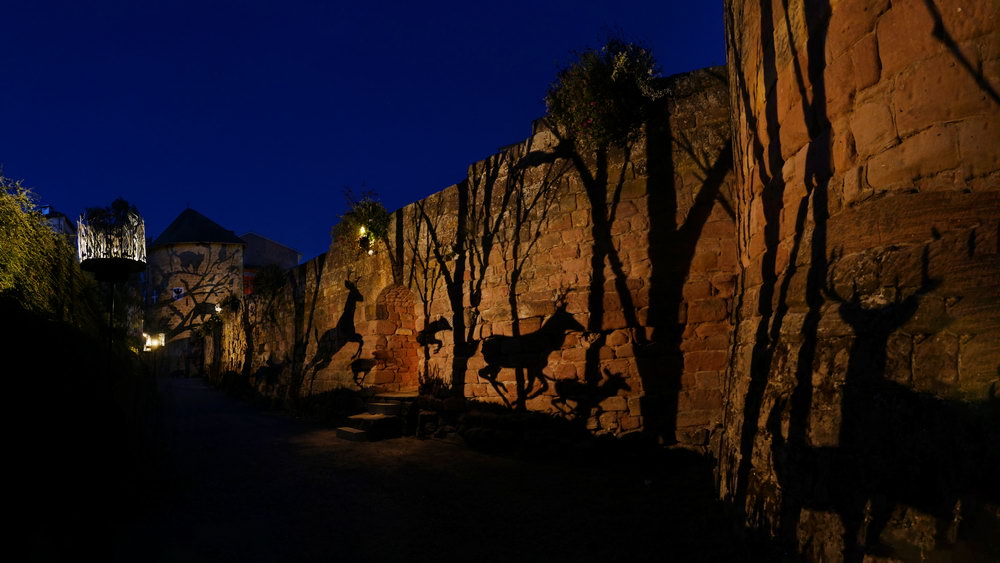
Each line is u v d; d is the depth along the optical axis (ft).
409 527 13.84
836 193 9.23
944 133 7.38
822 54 9.69
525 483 17.94
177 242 106.22
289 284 47.24
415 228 30.73
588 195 22.61
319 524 14.14
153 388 25.17
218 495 16.88
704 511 13.87
